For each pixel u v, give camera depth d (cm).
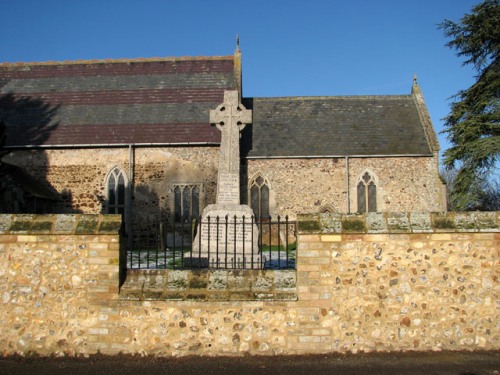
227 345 717
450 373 641
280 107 2777
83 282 734
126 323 723
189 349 716
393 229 736
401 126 2630
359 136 2559
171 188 2325
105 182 2327
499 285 730
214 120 1420
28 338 727
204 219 1244
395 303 727
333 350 718
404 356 704
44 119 2484
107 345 720
